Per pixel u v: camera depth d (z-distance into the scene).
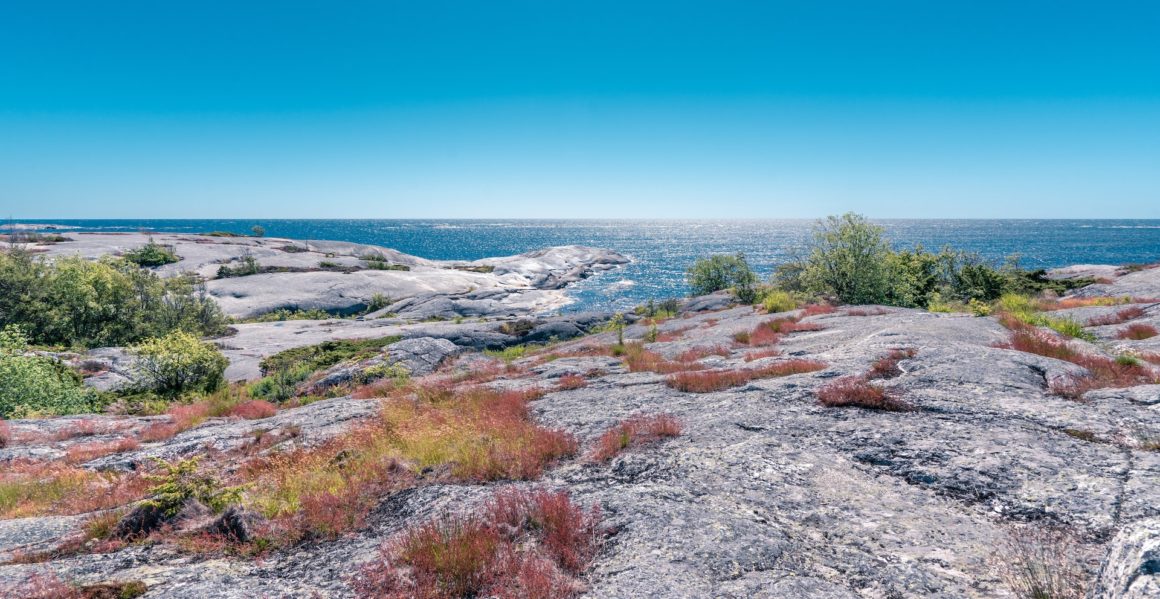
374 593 5.54
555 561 5.84
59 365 27.34
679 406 12.40
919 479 7.60
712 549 5.77
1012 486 7.06
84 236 108.88
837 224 41.28
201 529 7.74
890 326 20.81
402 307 82.75
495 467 9.02
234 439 15.10
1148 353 14.51
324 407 18.41
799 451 8.69
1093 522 6.05
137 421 19.61
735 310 40.44
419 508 7.86
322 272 96.44
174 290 49.62
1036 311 25.56
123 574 6.48
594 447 9.95
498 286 113.00
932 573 5.31
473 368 26.08
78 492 11.55
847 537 6.14
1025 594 4.85
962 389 11.22
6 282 39.28
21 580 6.39
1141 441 7.96
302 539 7.48
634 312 61.88
